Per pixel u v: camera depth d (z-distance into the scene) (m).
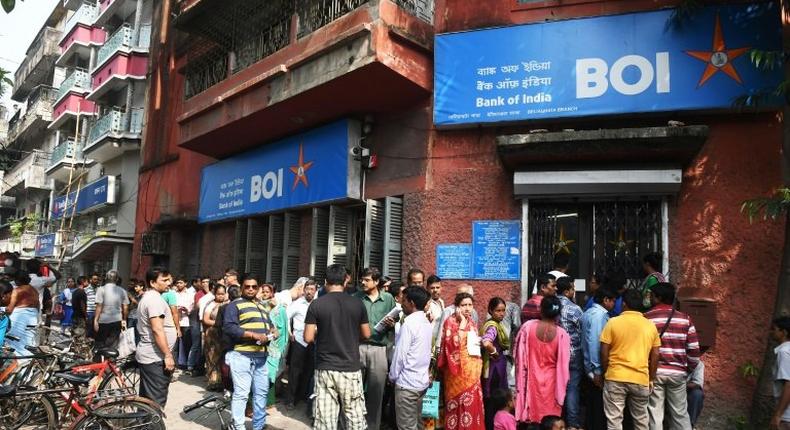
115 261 17.33
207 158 12.21
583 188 6.19
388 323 5.45
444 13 7.33
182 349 9.12
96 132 19.27
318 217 8.72
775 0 5.81
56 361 6.06
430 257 7.14
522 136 6.14
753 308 5.65
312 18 8.18
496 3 7.02
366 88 7.39
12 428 4.96
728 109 5.85
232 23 10.01
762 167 5.83
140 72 18.50
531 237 6.63
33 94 30.34
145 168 14.91
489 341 5.10
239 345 5.31
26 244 27.12
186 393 7.49
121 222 18.23
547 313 4.86
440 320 5.50
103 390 5.03
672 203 6.09
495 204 6.86
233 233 11.10
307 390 6.66
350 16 7.28
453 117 6.96
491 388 5.24
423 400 4.95
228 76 9.95
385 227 7.51
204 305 8.36
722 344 5.70
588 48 6.39
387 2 6.97
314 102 7.96
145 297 5.25
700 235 5.93
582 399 5.59
